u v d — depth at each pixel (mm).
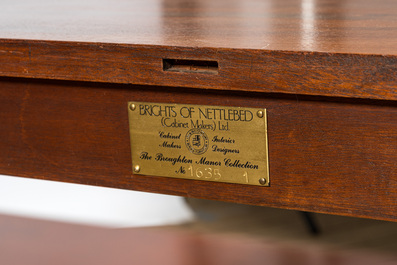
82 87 1043
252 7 1389
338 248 1798
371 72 849
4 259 1826
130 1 1591
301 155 943
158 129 1002
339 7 1324
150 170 1025
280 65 889
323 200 951
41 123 1092
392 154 897
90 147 1070
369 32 1005
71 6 1510
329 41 939
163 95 991
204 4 1479
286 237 1878
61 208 2176
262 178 968
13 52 1032
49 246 1907
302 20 1167
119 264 1762
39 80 1067
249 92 941
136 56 961
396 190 909
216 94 959
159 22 1206
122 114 1030
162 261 1765
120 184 1068
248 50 900
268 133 950
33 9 1458
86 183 1093
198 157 992
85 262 1786
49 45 1007
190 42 962
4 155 1139
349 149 916
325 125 918
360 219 1988
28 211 2158
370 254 1747
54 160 1104
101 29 1125
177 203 2170
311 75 877
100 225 2039
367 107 890
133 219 2068
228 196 1000
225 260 1749
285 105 929
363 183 923
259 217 2023
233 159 973
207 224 1992
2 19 1293
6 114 1109
